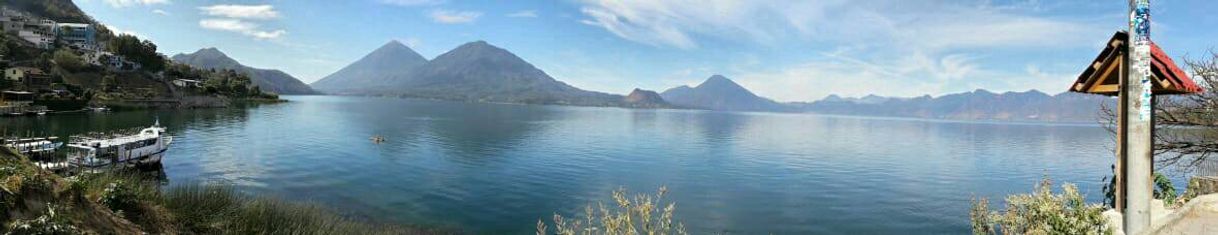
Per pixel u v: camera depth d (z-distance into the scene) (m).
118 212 10.74
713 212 38.88
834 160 78.25
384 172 53.38
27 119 98.06
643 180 54.34
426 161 63.44
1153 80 9.88
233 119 124.75
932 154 93.06
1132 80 8.65
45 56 155.00
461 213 35.97
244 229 15.46
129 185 12.79
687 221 35.59
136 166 48.19
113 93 147.12
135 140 49.94
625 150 86.44
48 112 111.31
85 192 10.41
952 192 50.84
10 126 84.62
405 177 50.59
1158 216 12.97
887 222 37.12
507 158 69.31
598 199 42.53
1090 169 73.06
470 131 117.81
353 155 66.25
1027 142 133.88
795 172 63.19
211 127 99.56
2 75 120.81
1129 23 8.88
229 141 76.75
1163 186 15.28
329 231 19.66
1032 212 11.02
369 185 45.44
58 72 145.62
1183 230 9.70
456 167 59.12
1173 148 16.45
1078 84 10.91
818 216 38.53
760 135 140.75
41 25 193.75
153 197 13.88
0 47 146.25
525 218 35.25
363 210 35.56
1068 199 10.48
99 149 45.69
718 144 105.44
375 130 110.56
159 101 153.25
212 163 55.19
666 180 54.69
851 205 42.84
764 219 37.06
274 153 65.25
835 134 158.12
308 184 44.84
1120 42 9.83
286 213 19.27
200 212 14.73
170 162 55.00
